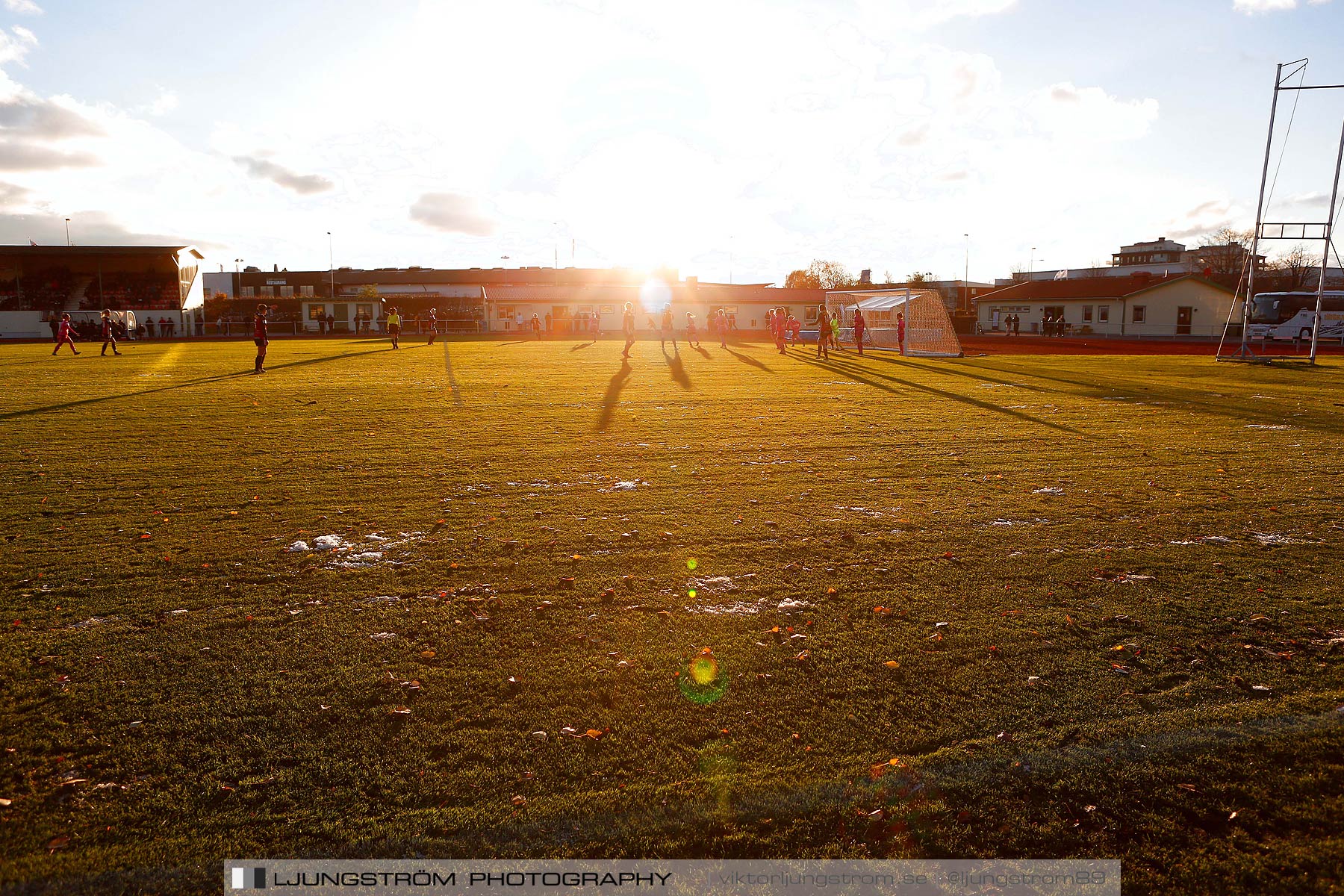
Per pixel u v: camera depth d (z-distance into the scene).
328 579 5.81
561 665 4.56
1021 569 6.07
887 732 3.91
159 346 38.22
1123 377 21.14
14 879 2.98
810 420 13.26
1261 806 3.36
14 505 7.82
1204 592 5.59
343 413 14.00
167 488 8.55
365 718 4.01
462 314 60.28
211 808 3.38
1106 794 3.45
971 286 85.88
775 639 4.88
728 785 3.52
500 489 8.52
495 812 3.37
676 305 63.38
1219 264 79.44
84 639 4.82
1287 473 9.30
